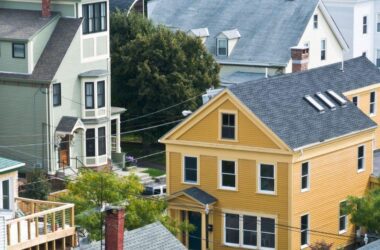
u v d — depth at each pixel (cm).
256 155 16188
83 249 12131
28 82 19475
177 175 16712
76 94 19875
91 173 15350
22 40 19400
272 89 16788
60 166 19600
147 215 14812
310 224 16450
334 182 16825
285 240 16175
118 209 11725
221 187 16438
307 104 17000
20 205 14162
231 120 16288
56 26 19862
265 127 16050
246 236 16388
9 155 19725
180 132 16588
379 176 17488
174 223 15338
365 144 17375
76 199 14875
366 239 15438
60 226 13650
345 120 17175
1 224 12412
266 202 16225
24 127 19638
